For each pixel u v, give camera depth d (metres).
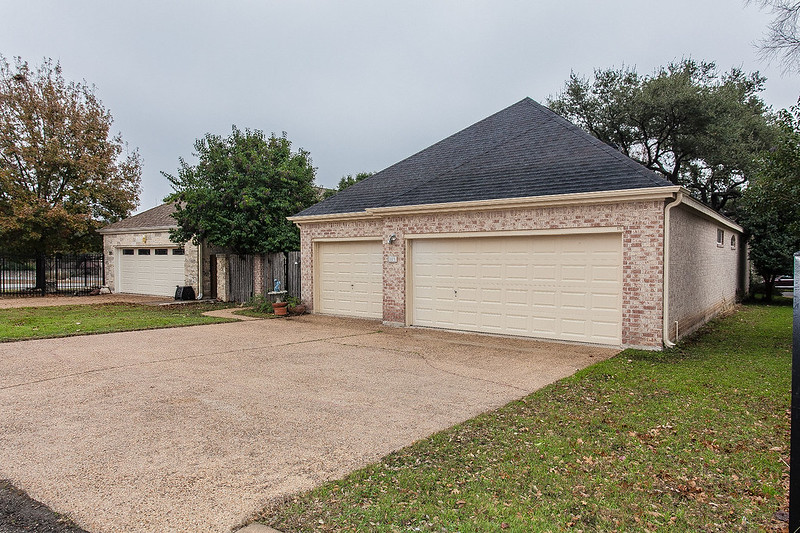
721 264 16.30
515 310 11.03
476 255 11.59
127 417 5.52
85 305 18.34
